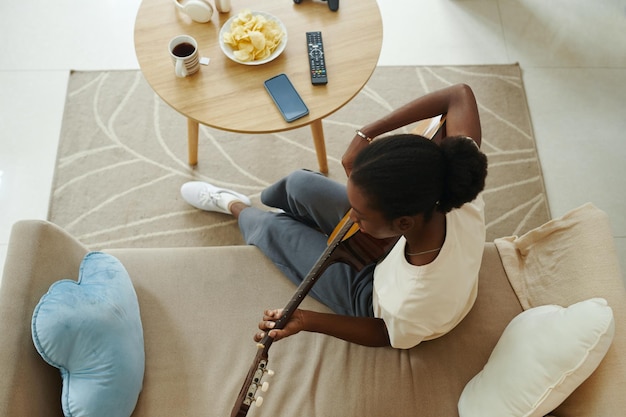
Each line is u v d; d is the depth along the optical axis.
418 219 0.89
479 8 2.30
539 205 1.91
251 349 1.29
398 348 1.25
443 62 2.17
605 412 0.98
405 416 1.21
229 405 1.21
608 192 1.95
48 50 2.12
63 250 1.21
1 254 1.76
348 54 1.53
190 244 1.81
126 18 2.20
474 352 1.27
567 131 2.06
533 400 1.02
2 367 0.99
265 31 1.50
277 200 1.57
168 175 1.91
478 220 1.07
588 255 1.18
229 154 1.96
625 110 2.11
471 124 1.23
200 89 1.46
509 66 2.17
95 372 1.08
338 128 2.02
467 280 1.05
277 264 1.39
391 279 1.08
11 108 1.99
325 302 1.35
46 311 1.04
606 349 0.99
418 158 0.83
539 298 1.28
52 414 1.10
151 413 1.20
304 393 1.22
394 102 2.07
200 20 1.53
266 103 1.46
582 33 2.27
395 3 2.30
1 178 1.87
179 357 1.27
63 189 1.86
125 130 1.97
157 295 1.34
